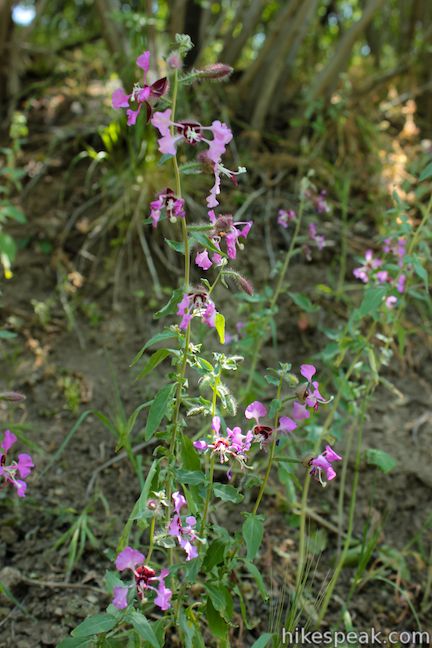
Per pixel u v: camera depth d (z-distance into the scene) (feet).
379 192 12.20
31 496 8.45
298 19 12.27
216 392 6.00
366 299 7.30
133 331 10.45
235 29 14.44
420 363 10.70
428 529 8.87
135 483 8.75
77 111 13.34
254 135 12.51
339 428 8.83
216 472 8.75
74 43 15.20
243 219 11.56
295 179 12.23
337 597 8.07
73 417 9.42
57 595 7.49
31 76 14.14
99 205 11.76
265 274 11.02
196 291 5.76
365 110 13.79
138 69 11.80
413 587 8.27
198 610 6.84
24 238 11.37
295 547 8.42
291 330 10.64
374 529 8.77
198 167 5.61
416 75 14.66
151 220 5.71
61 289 10.78
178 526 5.62
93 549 7.97
